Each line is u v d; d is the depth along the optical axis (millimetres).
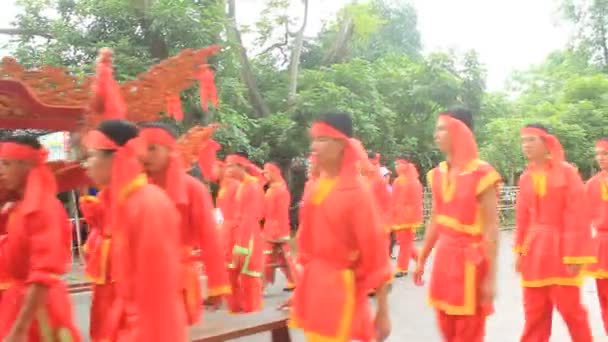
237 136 14359
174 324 2709
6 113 4465
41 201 3455
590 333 5438
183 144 5402
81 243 11000
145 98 5273
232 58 14578
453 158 4516
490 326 7227
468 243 4383
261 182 8000
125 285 2826
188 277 4184
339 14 20844
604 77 27094
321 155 3742
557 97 28766
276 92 18422
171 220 2809
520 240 5672
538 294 5465
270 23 19203
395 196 11141
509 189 22391
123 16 13328
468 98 20641
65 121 4773
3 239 3637
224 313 5441
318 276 3777
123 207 2812
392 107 19859
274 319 5219
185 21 13227
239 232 7477
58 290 3566
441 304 4477
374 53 25469
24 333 3287
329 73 18312
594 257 5301
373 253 3629
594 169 24938
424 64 20188
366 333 3816
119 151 2859
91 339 4680
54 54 12859
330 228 3723
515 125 21844
